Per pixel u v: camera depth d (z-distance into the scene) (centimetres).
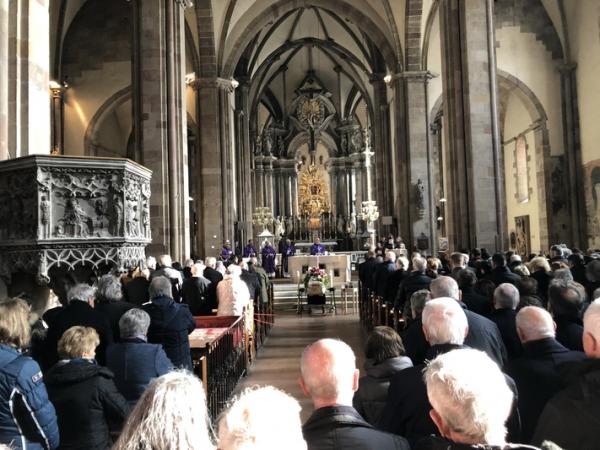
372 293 1438
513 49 2705
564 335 511
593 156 2528
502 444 218
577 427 298
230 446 178
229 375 909
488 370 232
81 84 2838
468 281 790
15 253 832
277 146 4875
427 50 2827
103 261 859
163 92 1683
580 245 2625
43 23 984
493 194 1719
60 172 834
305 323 1778
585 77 2580
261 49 3678
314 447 277
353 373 301
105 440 420
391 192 3459
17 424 371
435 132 3441
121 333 511
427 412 372
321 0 2962
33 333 574
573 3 2616
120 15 2853
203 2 2728
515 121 3269
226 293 1076
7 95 930
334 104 4825
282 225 4441
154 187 1669
